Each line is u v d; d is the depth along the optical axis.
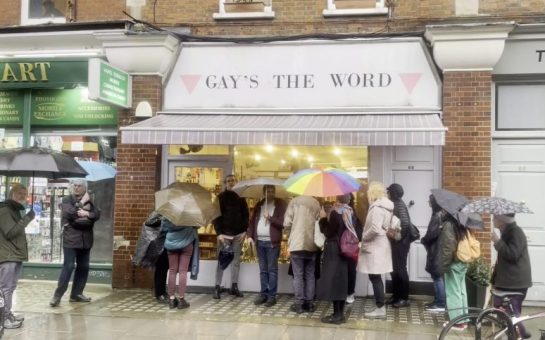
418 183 9.72
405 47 9.64
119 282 10.16
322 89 9.86
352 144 8.55
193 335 7.35
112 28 10.30
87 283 10.61
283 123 9.18
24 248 7.61
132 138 9.04
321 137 8.63
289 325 7.85
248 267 9.99
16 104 11.05
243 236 9.54
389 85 9.67
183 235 8.66
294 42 9.92
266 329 7.64
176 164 10.38
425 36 9.48
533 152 9.54
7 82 10.83
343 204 7.94
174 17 10.34
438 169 9.66
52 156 7.59
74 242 8.85
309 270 8.62
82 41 10.52
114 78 9.57
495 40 9.06
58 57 10.62
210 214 8.45
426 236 8.57
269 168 10.16
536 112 9.57
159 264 9.23
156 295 9.27
